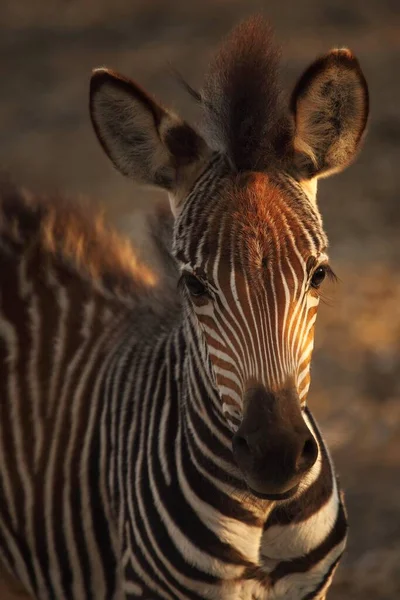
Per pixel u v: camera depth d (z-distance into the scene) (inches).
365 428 548.4
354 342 643.5
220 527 263.0
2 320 317.4
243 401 238.1
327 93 259.3
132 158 273.1
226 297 237.8
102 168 1002.1
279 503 263.1
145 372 292.0
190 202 251.6
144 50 1348.4
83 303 315.3
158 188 273.7
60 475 296.8
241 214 240.1
